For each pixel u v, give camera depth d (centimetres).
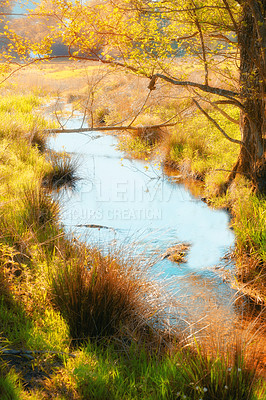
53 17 556
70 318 348
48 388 265
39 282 376
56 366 289
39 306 359
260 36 534
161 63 599
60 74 2633
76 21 563
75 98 1842
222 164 818
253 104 617
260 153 639
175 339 341
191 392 269
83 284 358
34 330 323
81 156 995
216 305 419
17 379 266
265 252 500
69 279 359
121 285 365
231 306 429
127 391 276
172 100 1183
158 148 1029
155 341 347
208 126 1024
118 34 576
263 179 641
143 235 593
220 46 623
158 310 386
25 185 634
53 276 382
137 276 389
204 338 336
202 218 670
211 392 267
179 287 460
